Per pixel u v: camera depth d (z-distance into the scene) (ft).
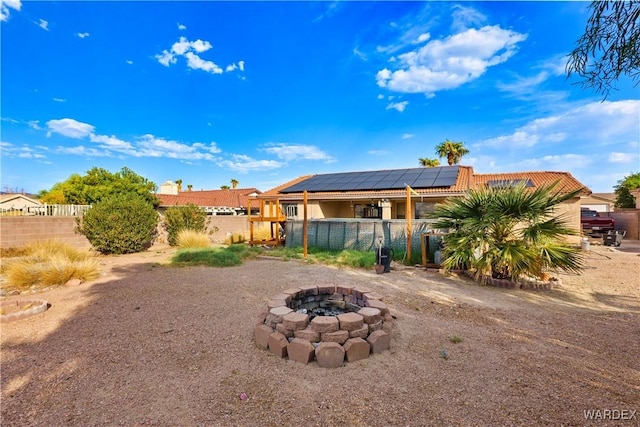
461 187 46.78
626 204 86.69
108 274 25.03
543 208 19.92
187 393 8.42
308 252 35.73
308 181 68.13
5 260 26.11
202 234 43.91
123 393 8.44
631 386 8.54
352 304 14.70
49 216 35.27
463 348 11.05
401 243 33.06
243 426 7.07
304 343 10.09
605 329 12.76
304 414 7.49
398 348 11.07
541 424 6.98
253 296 18.37
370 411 7.56
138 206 38.70
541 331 12.61
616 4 8.17
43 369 9.78
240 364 10.04
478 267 20.79
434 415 7.35
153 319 14.43
